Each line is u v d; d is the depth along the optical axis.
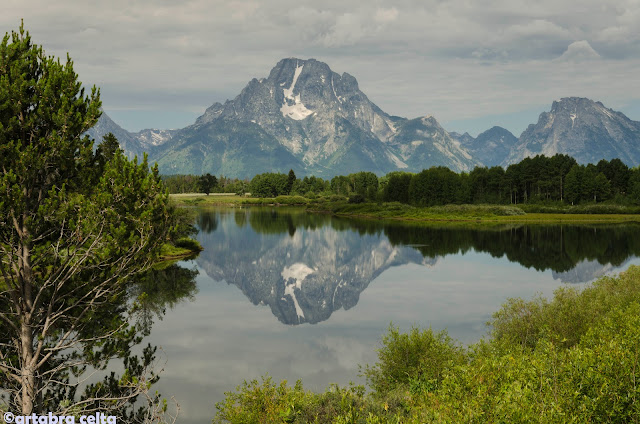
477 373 13.20
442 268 68.31
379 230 121.00
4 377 16.41
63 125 16.56
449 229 121.00
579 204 164.50
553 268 66.12
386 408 14.85
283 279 65.81
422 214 154.00
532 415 10.10
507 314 28.69
